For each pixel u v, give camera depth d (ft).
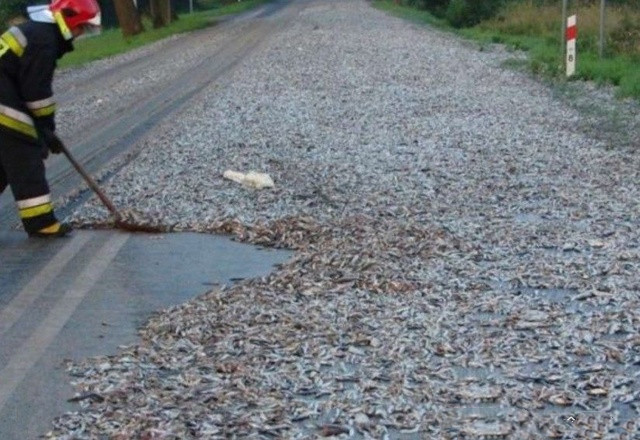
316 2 265.54
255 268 37.17
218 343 31.94
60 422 28.78
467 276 35.88
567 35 76.69
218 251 38.60
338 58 96.48
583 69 76.69
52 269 37.04
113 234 40.19
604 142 52.70
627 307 33.65
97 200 43.39
